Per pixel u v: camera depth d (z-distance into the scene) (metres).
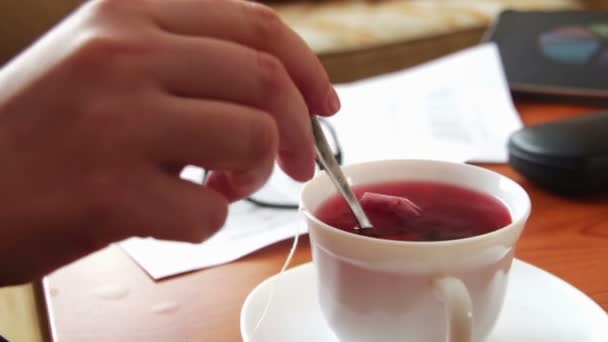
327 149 0.49
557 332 0.51
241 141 0.42
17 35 1.38
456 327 0.44
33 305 0.66
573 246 0.61
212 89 0.43
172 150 0.41
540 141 0.68
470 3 1.96
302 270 0.57
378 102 0.90
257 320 0.52
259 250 0.61
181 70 0.42
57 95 0.42
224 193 0.47
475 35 1.77
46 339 0.57
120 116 0.41
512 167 0.71
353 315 0.48
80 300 0.55
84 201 0.41
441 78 0.96
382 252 0.46
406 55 1.65
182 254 0.60
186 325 0.53
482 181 0.52
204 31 0.45
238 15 0.46
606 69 0.92
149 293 0.56
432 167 0.53
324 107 0.48
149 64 0.42
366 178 0.53
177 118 0.41
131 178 0.41
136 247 0.61
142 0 0.44
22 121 0.42
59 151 0.41
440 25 1.74
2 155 0.42
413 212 0.50
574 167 0.66
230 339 0.52
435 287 0.45
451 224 0.50
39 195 0.41
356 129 0.81
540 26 1.05
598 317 0.52
